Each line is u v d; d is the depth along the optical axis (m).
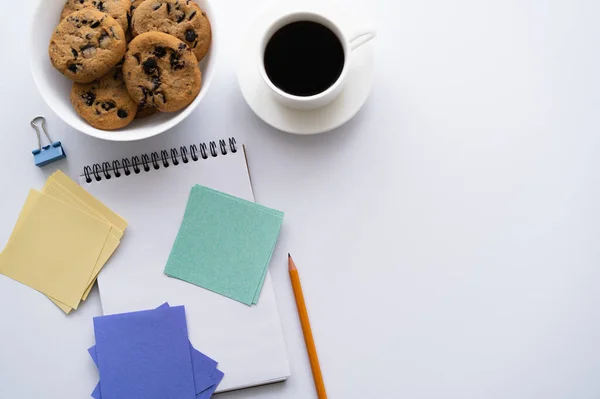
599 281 0.76
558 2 0.78
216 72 0.77
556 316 0.76
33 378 0.75
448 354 0.76
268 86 0.70
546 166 0.77
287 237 0.76
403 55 0.77
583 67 0.78
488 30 0.78
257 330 0.75
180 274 0.75
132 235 0.75
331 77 0.72
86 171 0.76
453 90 0.77
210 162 0.76
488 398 0.76
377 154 0.77
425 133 0.77
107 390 0.74
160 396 0.74
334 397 0.75
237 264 0.75
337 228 0.76
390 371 0.75
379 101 0.77
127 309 0.75
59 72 0.71
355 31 0.71
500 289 0.76
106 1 0.70
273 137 0.77
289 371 0.75
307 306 0.75
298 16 0.70
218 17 0.77
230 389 0.74
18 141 0.76
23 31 0.77
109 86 0.71
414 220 0.76
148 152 0.77
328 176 0.76
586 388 0.76
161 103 0.70
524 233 0.77
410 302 0.76
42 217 0.75
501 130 0.77
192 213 0.75
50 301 0.75
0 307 0.75
